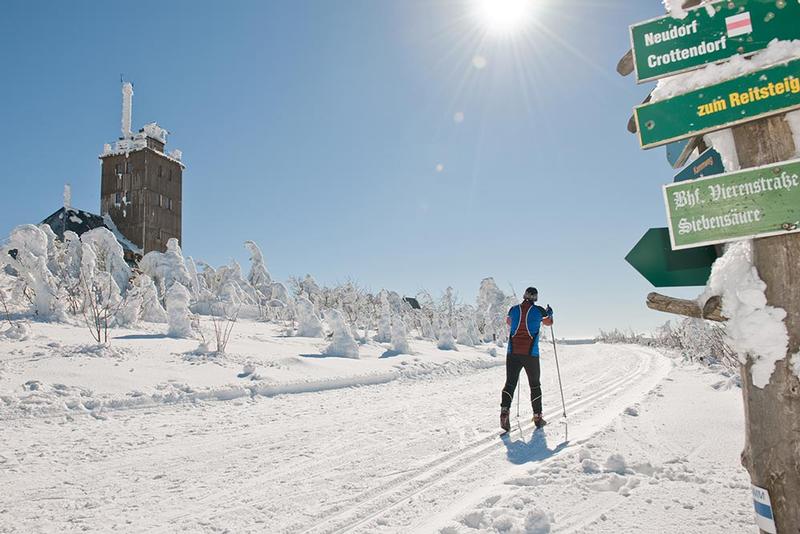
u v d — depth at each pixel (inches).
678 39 73.7
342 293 1347.2
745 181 67.2
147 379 360.2
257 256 1315.2
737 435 178.1
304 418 276.2
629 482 129.7
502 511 113.8
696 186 70.1
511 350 222.1
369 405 323.3
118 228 1696.6
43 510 133.8
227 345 561.0
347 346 629.3
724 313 67.8
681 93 72.6
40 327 508.4
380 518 117.8
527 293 224.2
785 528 61.7
